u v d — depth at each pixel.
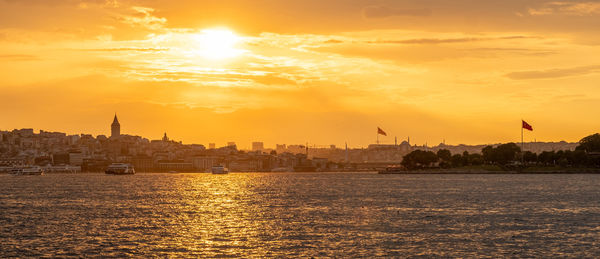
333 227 139.75
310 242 119.69
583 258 104.94
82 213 173.75
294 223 147.62
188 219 157.75
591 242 118.94
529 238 123.31
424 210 177.50
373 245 116.12
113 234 130.62
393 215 164.00
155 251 111.44
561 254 107.94
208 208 190.88
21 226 143.62
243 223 148.50
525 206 190.12
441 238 123.38
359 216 161.88
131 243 119.50
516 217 158.38
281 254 108.50
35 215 168.00
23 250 112.69
